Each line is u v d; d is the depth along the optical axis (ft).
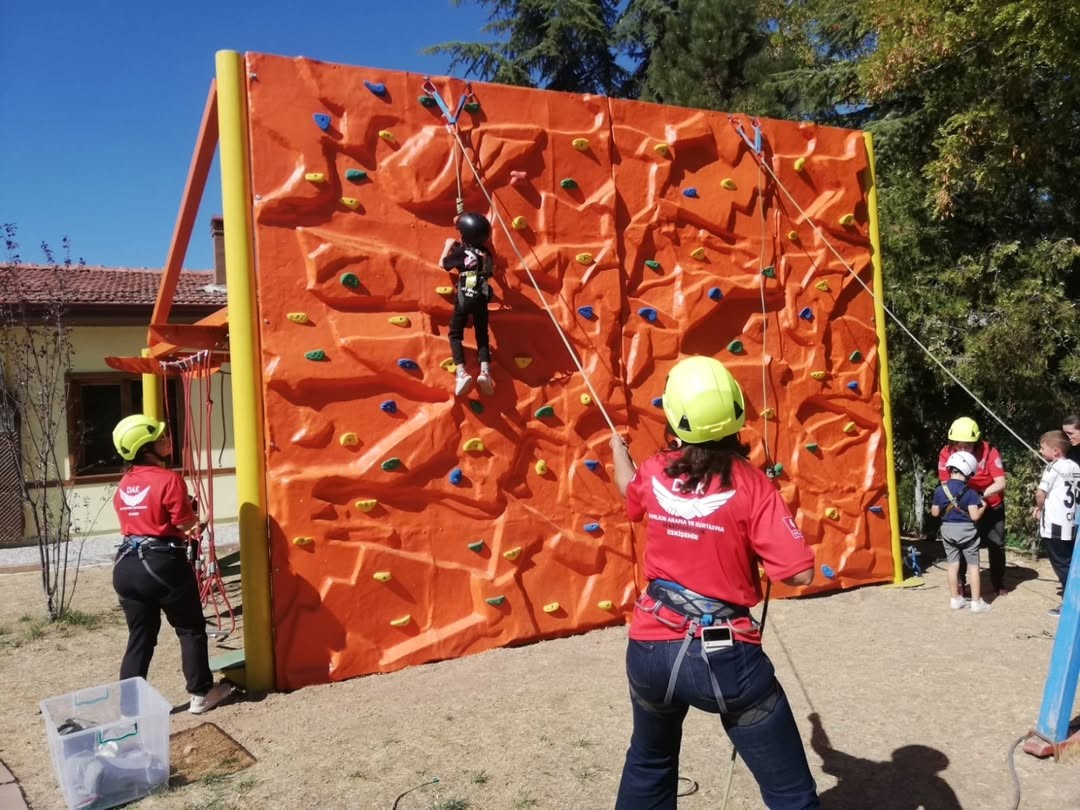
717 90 53.06
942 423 35.76
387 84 20.12
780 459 25.49
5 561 38.75
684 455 10.02
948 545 24.49
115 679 20.45
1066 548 23.27
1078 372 30.60
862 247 27.55
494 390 20.99
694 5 54.70
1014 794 13.19
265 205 18.72
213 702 17.54
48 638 24.26
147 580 16.53
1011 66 29.84
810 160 26.40
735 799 13.05
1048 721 14.61
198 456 26.84
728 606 9.38
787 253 25.88
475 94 21.15
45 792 14.17
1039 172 32.42
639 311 23.16
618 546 22.48
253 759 14.89
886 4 30.55
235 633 24.86
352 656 19.13
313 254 19.10
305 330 19.08
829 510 26.17
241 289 18.52
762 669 9.24
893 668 19.38
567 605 21.83
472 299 19.58
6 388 28.73
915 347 33.37
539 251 21.70
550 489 21.71
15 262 28.96
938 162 31.04
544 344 21.76
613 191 22.77
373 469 19.47
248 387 18.52
